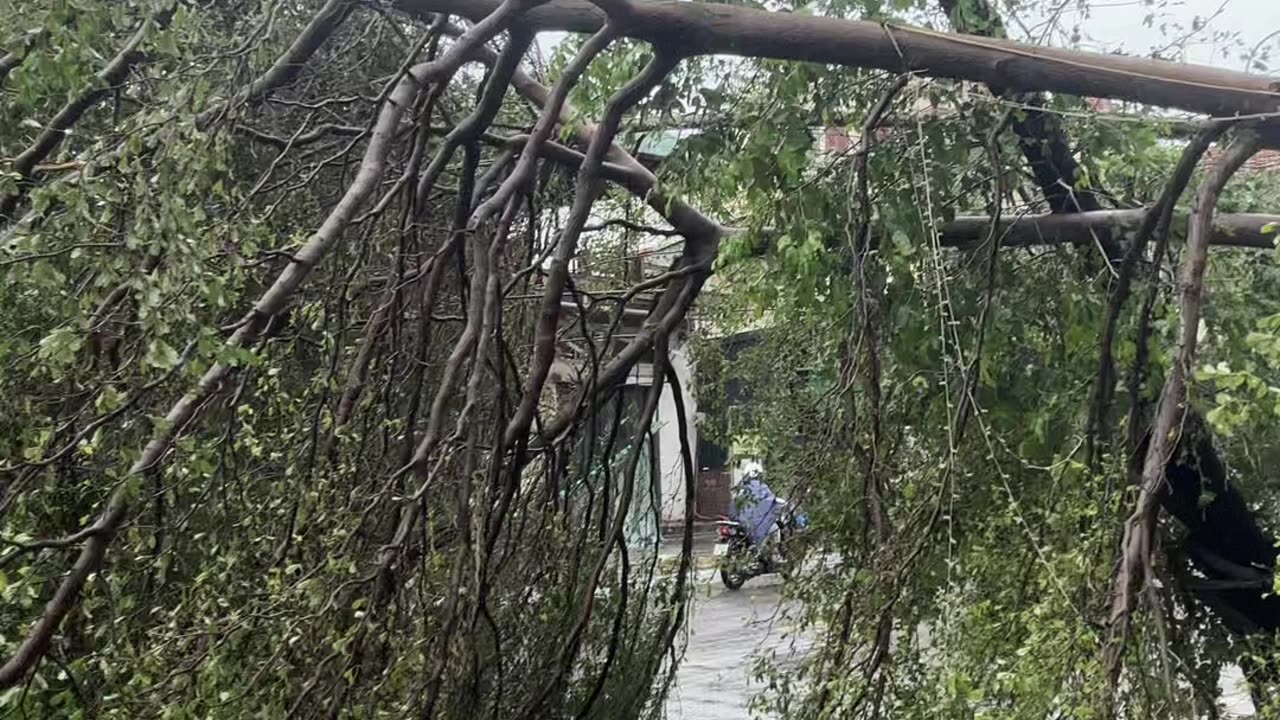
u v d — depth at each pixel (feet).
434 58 15.10
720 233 15.96
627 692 16.67
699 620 36.60
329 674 9.36
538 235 17.61
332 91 16.14
